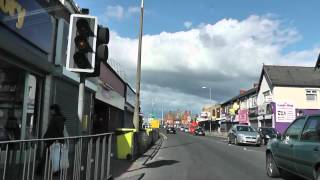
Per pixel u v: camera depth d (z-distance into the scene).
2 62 12.45
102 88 27.62
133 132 18.66
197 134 74.88
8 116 13.31
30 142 6.64
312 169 9.55
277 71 57.91
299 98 55.41
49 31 15.46
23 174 6.41
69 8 17.58
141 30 25.19
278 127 54.53
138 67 24.78
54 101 16.53
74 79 18.88
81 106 9.93
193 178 12.94
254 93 66.31
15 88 13.52
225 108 92.19
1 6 11.46
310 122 10.31
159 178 12.96
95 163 10.31
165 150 26.02
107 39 9.92
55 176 7.66
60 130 11.73
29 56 13.28
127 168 15.38
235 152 24.19
